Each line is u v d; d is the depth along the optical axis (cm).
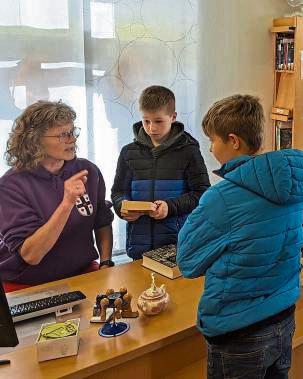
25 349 127
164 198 208
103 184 207
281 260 129
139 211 190
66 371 117
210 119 139
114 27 273
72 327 127
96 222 206
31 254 173
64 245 186
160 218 194
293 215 130
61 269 186
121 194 217
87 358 122
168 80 298
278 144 342
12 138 182
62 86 262
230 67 323
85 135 275
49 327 127
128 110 287
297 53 317
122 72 281
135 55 283
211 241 128
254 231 123
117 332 133
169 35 293
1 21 240
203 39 307
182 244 133
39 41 252
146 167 212
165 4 288
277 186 122
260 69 337
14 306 143
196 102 312
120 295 142
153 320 140
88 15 264
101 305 139
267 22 333
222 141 137
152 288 144
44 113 176
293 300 135
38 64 253
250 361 131
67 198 167
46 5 250
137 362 130
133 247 213
